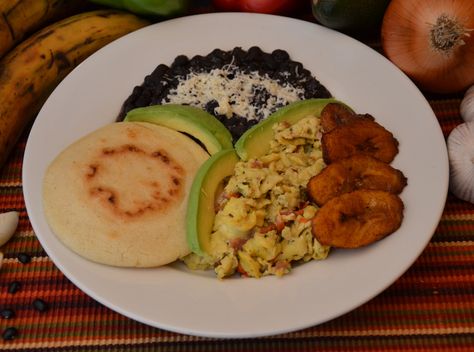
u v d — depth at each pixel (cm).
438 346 35
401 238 35
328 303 33
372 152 38
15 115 41
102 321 36
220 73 42
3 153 41
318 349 35
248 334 31
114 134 39
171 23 45
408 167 38
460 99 46
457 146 40
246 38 45
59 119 40
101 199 35
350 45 44
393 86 42
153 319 32
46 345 35
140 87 43
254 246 35
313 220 34
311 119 40
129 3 46
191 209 35
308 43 45
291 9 49
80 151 38
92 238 34
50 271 38
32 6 45
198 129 39
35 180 37
